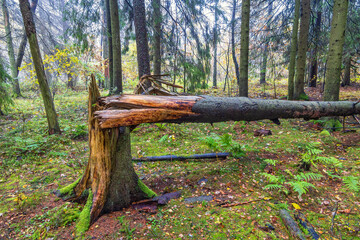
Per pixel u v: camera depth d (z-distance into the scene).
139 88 3.27
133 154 4.67
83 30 8.77
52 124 5.68
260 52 11.41
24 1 4.86
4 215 2.58
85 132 5.81
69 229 2.32
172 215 2.55
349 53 11.02
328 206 2.67
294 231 2.16
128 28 10.03
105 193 2.57
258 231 2.22
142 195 2.86
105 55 17.83
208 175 3.53
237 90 13.66
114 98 2.49
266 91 13.13
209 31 10.09
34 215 2.58
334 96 5.91
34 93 12.65
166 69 10.61
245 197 2.87
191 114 2.72
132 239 2.16
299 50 9.12
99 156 2.53
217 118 2.92
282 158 4.07
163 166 4.06
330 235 2.19
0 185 3.38
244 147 4.62
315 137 5.22
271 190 3.02
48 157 4.51
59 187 3.24
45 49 11.81
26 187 3.28
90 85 2.49
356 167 3.55
